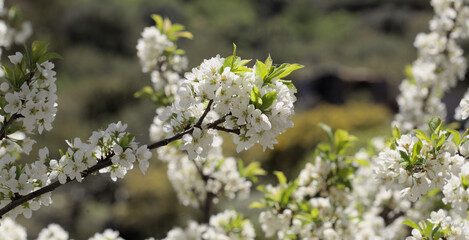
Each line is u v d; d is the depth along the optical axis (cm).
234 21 4038
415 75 545
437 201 428
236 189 457
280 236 390
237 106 202
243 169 469
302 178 381
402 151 235
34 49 233
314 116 1454
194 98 206
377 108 1622
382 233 437
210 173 459
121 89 2327
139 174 1251
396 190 444
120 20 3394
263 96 200
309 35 4225
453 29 521
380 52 3528
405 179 234
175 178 481
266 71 208
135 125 2053
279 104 201
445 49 531
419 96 554
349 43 3906
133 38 3428
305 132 1364
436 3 521
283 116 202
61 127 1764
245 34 3900
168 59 461
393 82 2367
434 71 533
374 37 3897
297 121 1434
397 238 471
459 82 1978
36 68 235
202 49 2977
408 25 4031
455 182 260
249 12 4394
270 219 367
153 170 1240
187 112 233
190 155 215
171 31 463
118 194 1380
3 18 475
